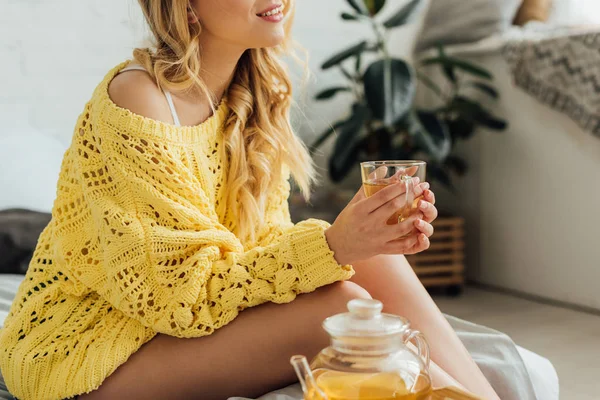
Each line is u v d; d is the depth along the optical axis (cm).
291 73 332
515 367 139
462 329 158
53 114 271
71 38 273
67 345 119
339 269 115
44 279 126
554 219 295
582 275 284
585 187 279
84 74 276
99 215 117
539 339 252
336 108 349
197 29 133
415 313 130
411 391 78
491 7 325
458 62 309
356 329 79
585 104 267
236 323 118
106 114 120
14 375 120
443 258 321
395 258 137
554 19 328
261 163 144
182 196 122
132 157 118
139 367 117
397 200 106
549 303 299
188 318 114
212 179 136
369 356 80
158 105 124
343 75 348
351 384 78
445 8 341
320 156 348
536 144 299
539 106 295
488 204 329
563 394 201
